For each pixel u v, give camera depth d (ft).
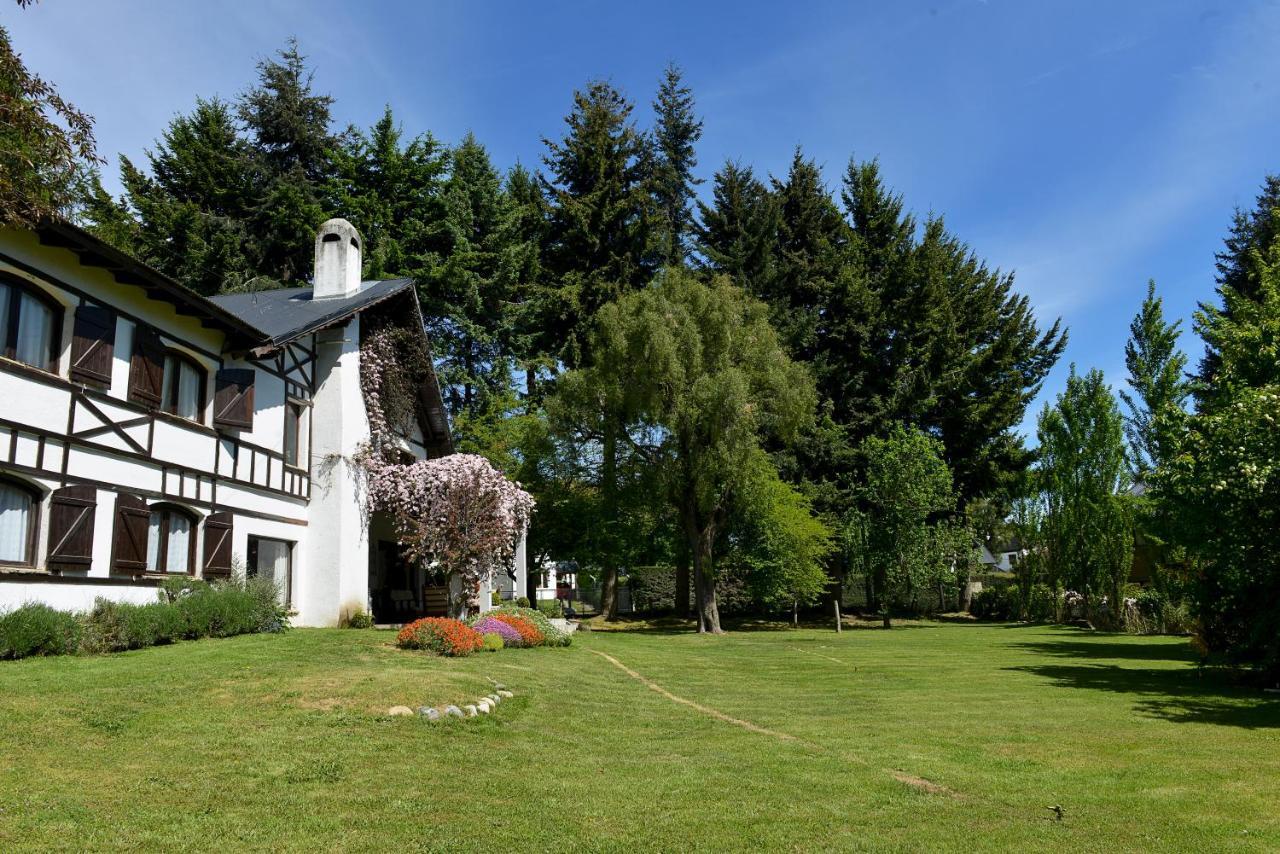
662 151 134.21
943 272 131.75
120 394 40.55
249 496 51.49
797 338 120.67
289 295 67.31
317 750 22.07
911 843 16.97
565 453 99.71
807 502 112.98
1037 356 142.20
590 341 98.48
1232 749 26.40
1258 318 66.18
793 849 16.53
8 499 34.30
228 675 29.55
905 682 44.73
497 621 53.11
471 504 57.41
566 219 118.42
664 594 131.13
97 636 34.94
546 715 30.19
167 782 18.69
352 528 59.21
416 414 75.36
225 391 48.75
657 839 16.99
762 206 126.11
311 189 109.09
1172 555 61.52
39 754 19.85
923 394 120.98
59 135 29.35
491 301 115.24
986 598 129.80
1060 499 111.55
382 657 38.32
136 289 41.65
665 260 123.24
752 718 32.35
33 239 35.19
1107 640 80.74
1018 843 17.02
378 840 16.12
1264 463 40.93
